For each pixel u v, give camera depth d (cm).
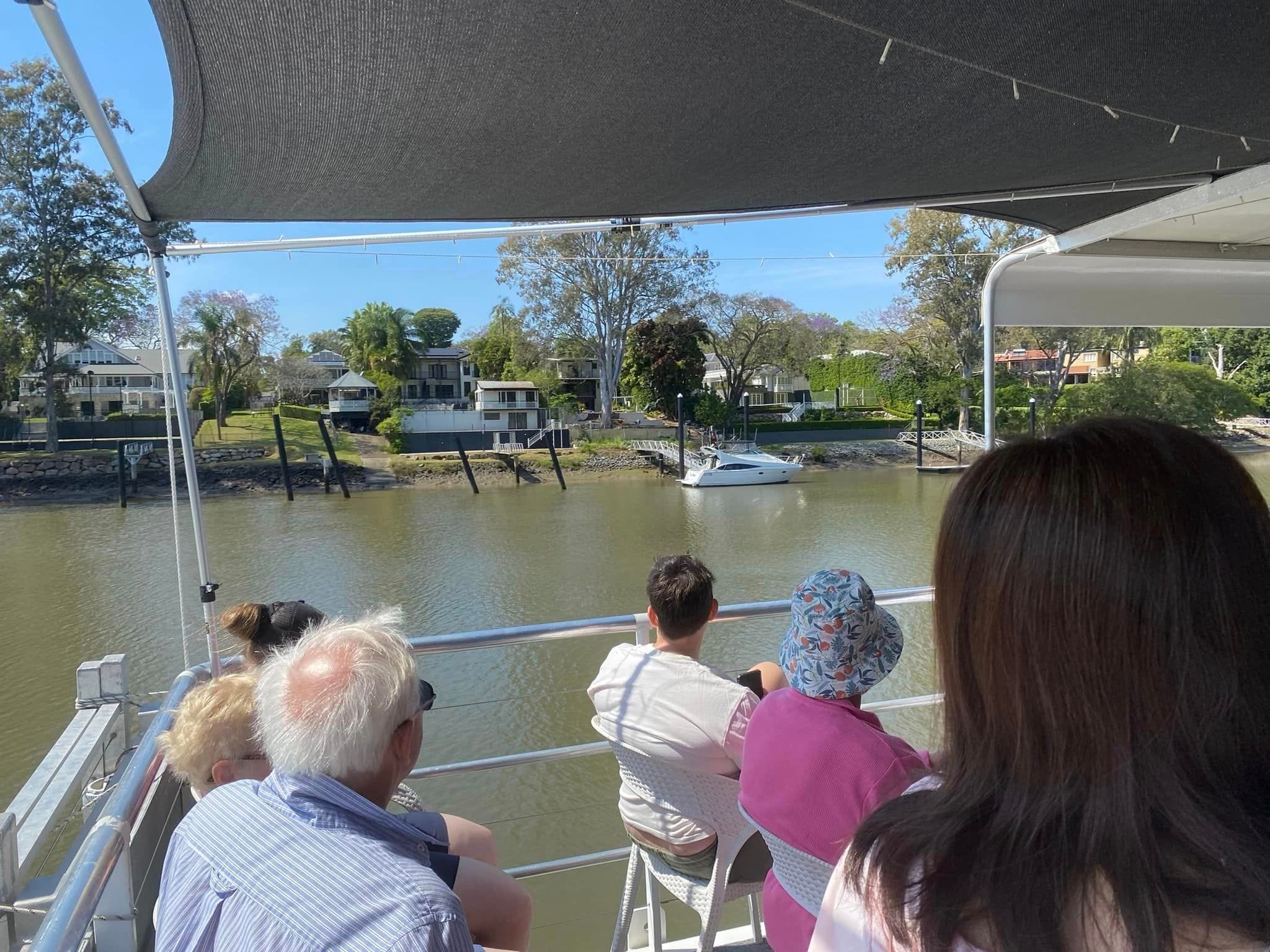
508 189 269
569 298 5828
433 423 5884
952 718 71
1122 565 60
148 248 263
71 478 4603
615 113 221
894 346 6078
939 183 297
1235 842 56
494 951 144
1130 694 60
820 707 134
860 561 2512
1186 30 190
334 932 108
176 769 178
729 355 6197
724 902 202
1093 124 245
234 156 218
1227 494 63
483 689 1248
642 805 210
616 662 214
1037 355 5066
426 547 3020
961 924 62
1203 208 299
